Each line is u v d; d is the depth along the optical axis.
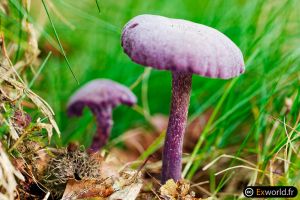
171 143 0.20
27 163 0.19
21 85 0.20
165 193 0.20
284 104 0.24
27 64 0.22
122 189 0.20
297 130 0.21
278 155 0.22
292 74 0.25
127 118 0.29
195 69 0.17
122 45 0.18
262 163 0.22
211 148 0.24
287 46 0.27
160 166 0.24
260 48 0.25
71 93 0.28
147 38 0.17
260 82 0.26
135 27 0.17
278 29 0.25
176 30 0.17
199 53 0.17
